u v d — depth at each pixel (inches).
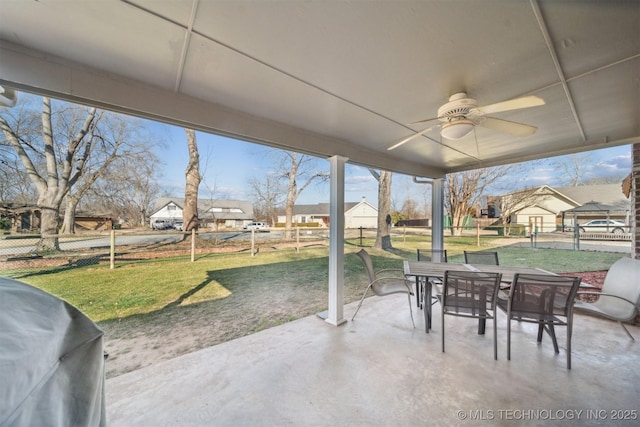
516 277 89.6
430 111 91.1
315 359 92.1
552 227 338.6
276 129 101.7
